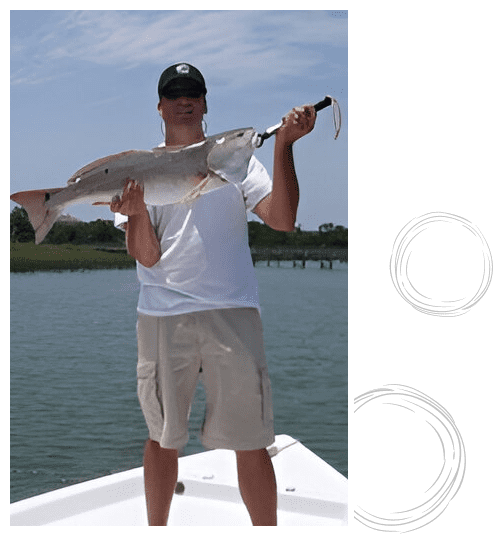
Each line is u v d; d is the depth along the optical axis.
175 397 2.22
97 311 49.78
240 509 2.86
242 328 2.17
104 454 16.38
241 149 2.09
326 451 16.95
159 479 2.30
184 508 2.87
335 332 41.81
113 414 20.80
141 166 2.07
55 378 26.53
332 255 99.38
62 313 48.12
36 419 19.86
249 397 2.17
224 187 2.20
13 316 45.59
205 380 2.22
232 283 2.19
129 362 30.66
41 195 2.11
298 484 2.94
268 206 2.19
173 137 2.23
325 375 28.31
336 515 2.74
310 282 78.50
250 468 2.23
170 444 2.22
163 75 2.22
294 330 42.38
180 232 2.19
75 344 35.47
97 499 2.86
